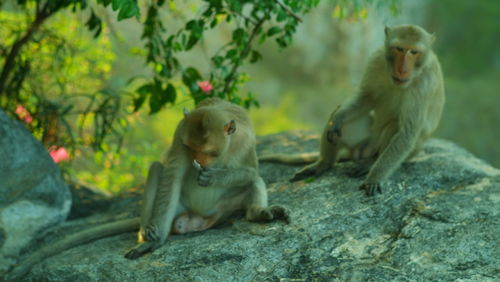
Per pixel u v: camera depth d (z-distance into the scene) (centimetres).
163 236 923
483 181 1025
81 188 1291
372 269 820
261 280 821
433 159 1125
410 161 1125
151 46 1230
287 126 3005
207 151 886
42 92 1285
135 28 2139
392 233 907
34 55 1306
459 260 822
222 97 1225
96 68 1440
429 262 824
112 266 868
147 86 1223
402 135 1064
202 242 912
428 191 1012
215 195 986
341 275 812
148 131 1908
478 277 783
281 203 1021
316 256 857
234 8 1139
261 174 1193
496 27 4531
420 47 1028
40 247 1029
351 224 932
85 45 1360
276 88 3978
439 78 1115
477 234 868
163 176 943
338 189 1054
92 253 934
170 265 859
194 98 1225
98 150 1282
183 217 968
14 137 1027
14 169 1012
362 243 884
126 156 1445
